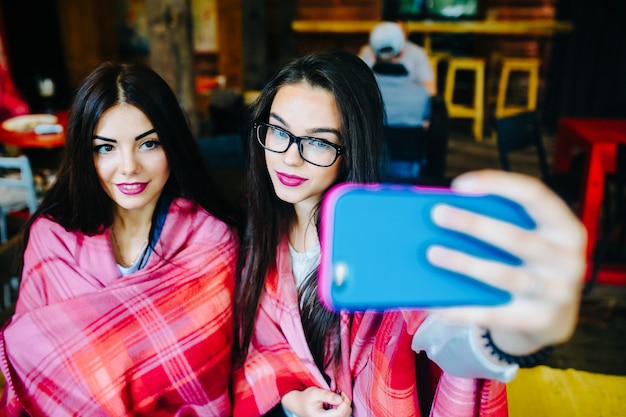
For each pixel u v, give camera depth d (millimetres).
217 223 1188
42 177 2990
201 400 1141
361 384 1009
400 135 3207
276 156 950
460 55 6785
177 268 1133
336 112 906
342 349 997
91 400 1091
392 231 460
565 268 414
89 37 6301
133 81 1016
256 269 1109
